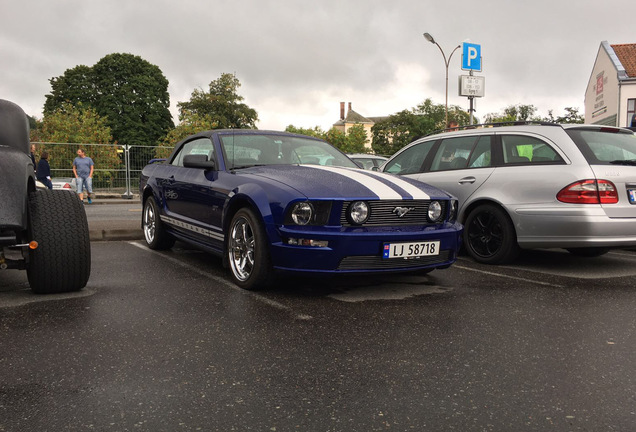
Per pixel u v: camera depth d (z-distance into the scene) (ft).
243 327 10.50
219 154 16.22
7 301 12.32
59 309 11.62
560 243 16.28
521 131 17.93
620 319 11.34
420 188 14.30
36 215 12.51
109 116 165.68
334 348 9.34
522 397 7.34
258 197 13.17
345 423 6.53
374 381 7.87
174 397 7.22
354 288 14.11
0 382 7.66
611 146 16.85
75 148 59.82
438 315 11.54
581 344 9.65
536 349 9.36
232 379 7.88
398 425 6.49
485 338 9.96
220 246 15.44
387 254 12.82
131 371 8.14
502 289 14.17
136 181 62.69
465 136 19.74
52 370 8.14
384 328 10.55
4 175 11.21
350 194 12.69
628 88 106.01
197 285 14.29
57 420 6.51
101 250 20.49
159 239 20.11
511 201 17.24
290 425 6.47
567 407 7.04
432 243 13.51
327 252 12.30
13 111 13.20
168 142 104.58
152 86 173.27
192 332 10.14
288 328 10.48
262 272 13.19
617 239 15.79
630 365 8.61
